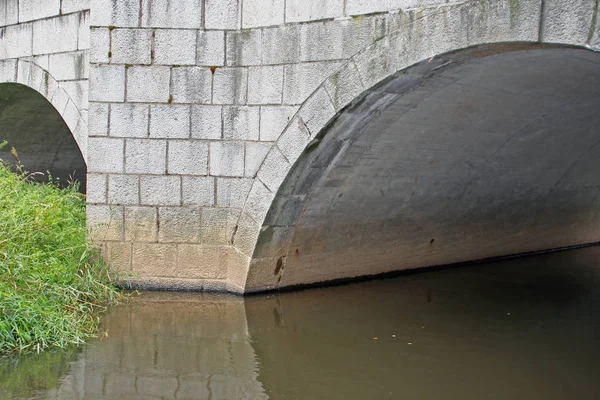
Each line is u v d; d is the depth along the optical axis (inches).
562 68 250.4
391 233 343.0
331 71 248.2
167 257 290.7
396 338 248.2
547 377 211.0
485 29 204.4
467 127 298.8
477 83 254.8
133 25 284.7
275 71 265.7
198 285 292.0
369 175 299.1
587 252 463.8
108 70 287.7
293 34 258.7
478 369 217.3
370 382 204.4
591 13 182.4
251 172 277.7
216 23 277.6
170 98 284.2
